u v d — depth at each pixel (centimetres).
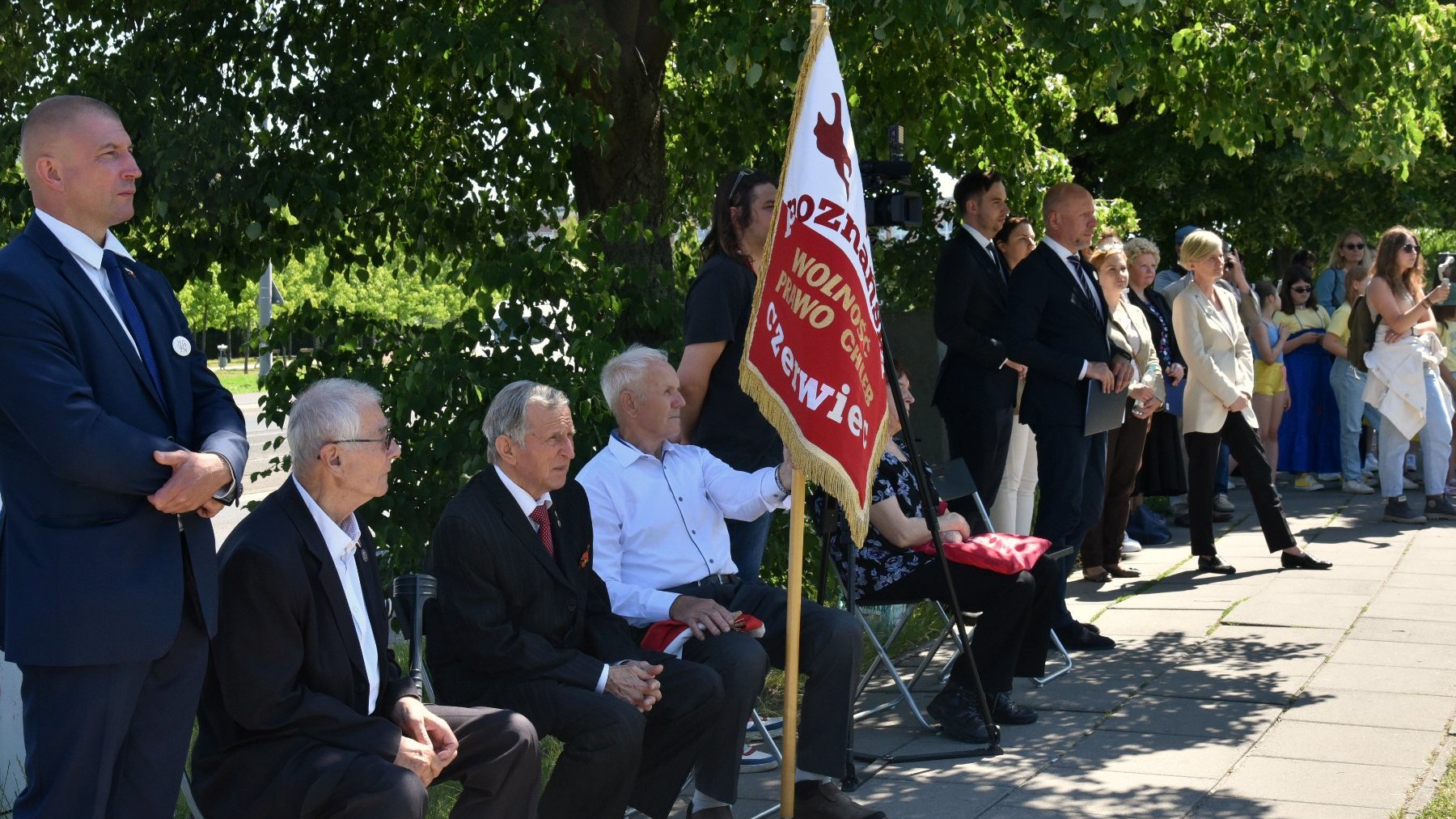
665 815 396
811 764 423
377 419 332
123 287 308
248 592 314
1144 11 636
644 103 730
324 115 648
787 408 393
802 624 434
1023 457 734
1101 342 625
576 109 654
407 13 660
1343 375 1109
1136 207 1609
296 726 317
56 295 290
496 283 584
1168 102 866
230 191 634
